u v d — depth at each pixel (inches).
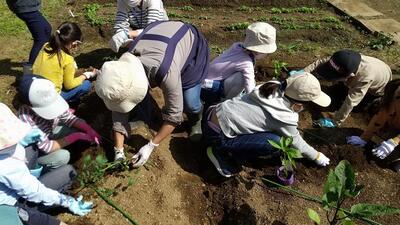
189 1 278.8
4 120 101.7
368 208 118.9
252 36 152.1
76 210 133.1
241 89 164.1
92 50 227.3
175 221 139.1
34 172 133.1
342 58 148.5
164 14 186.1
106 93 113.1
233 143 145.9
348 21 251.3
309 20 252.1
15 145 103.7
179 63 129.0
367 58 162.6
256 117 140.2
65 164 141.1
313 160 151.8
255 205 141.7
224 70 161.9
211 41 236.5
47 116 125.6
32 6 182.2
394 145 152.8
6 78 202.7
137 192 142.7
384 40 225.1
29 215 115.6
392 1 274.2
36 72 161.5
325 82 194.2
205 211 146.1
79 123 149.2
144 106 163.5
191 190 149.9
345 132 171.6
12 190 110.9
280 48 222.7
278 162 155.4
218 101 173.2
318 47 228.4
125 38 172.2
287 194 145.5
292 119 136.9
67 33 156.9
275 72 194.1
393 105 151.1
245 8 270.5
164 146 159.3
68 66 163.3
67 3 271.3
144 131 162.2
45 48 160.6
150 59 123.6
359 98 162.1
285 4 274.7
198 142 165.9
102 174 142.6
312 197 144.8
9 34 238.5
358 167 156.1
